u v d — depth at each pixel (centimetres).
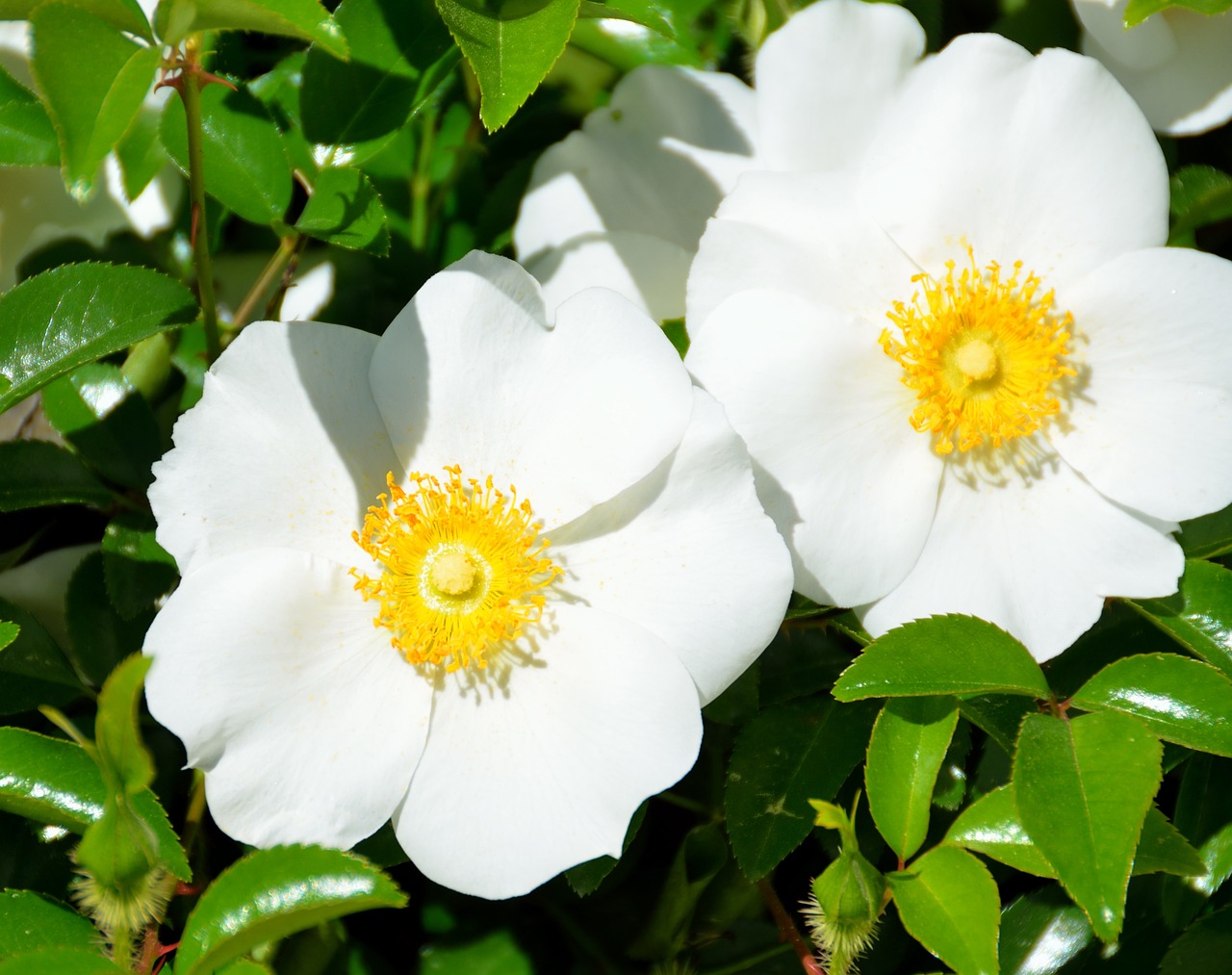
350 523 46
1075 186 47
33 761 45
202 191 46
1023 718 45
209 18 44
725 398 46
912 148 47
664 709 45
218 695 45
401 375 46
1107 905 43
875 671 45
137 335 47
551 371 46
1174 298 46
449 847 45
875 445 47
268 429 46
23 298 47
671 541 46
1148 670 45
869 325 47
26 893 45
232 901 43
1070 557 47
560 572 46
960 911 44
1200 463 46
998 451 47
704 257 47
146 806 44
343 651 46
